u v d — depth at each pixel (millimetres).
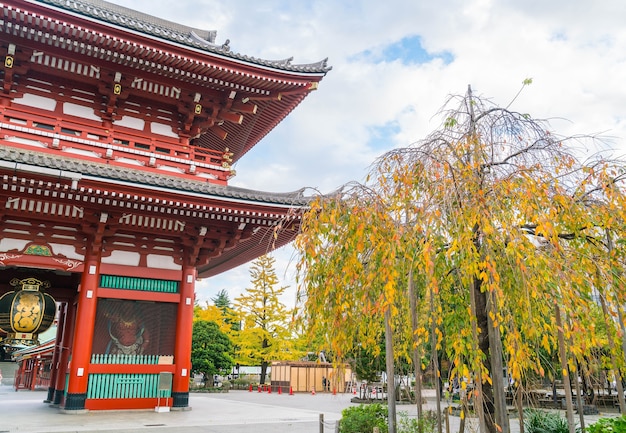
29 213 15453
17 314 15406
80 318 15898
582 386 17578
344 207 7754
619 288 7234
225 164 19500
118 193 14828
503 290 6812
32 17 14672
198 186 16172
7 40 15758
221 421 15781
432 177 7398
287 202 16375
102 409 15859
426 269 6305
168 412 16594
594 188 7711
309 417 18250
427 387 28562
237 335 49125
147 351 16938
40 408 18672
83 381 15602
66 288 19547
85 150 17109
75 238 16531
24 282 15805
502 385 6641
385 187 7941
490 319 6855
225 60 17312
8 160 13078
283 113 21453
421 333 6992
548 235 6340
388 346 8422
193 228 17438
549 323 7449
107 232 16406
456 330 7094
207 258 18172
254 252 22953
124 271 16844
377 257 7254
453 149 7441
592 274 7234
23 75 17016
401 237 7203
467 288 7406
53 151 16500
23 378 42656
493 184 7125
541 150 7676
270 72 18125
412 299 7840
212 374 42531
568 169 7660
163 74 17859
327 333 7953
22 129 16156
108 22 15375
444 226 7004
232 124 21766
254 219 17000
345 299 7715
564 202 7035
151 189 15062
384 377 27047
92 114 18219
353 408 11070
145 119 19141
